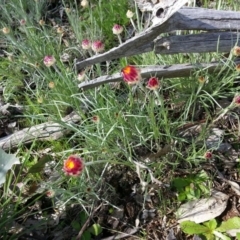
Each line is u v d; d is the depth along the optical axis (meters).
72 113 0.57
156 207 0.48
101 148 0.47
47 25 0.71
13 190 0.48
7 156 0.46
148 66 0.52
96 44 0.51
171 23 0.46
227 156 0.50
